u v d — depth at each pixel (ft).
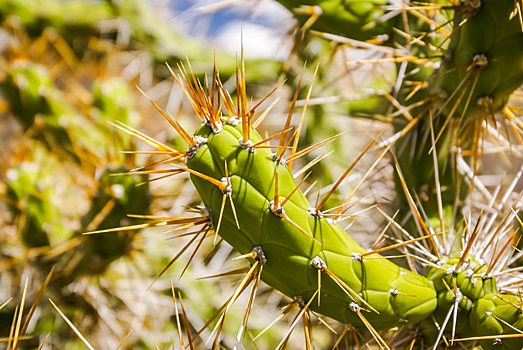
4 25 3.20
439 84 2.24
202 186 1.98
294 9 2.42
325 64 2.81
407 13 2.39
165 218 2.03
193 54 3.30
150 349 2.57
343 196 2.65
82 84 4.73
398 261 2.32
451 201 2.32
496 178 3.00
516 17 2.09
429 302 2.08
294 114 2.82
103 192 2.38
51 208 2.50
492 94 2.17
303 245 1.99
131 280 2.68
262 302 2.99
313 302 2.03
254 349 2.64
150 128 4.17
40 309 2.48
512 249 2.18
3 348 2.30
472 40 2.12
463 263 2.11
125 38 3.28
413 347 2.16
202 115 1.99
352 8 2.40
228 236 1.99
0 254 2.66
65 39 3.43
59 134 2.76
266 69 3.21
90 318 2.56
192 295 2.72
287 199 1.96
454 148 2.32
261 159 1.97
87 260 2.40
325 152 2.73
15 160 2.63
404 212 2.33
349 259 2.02
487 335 2.06
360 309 2.03
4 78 2.72
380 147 2.41
